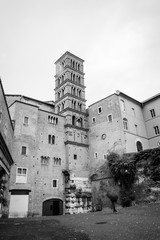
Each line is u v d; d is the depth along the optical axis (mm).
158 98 56344
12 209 36875
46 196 43625
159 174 36312
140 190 38094
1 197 31531
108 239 12977
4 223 22672
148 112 58250
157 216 20188
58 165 48719
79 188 48312
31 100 58469
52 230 16938
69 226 18984
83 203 47281
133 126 53469
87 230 16250
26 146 43094
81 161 52281
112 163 44750
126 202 38844
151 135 55719
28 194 39500
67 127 53406
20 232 16219
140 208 28969
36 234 15250
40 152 46594
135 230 14812
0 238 14023
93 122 57281
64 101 58562
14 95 55844
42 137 48469
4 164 30547
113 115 51719
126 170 40594
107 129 52125
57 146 50500
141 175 38875
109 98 54531
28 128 44969
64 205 45875
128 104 55844
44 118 50875
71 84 60344
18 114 44594
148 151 39281
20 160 41031
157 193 35625
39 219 27422
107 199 44406
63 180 48250
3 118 27422
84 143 55281
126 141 48719
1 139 25203
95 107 58312
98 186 48594
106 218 22594
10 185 38156
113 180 44000
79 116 58000
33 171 42250
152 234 13258
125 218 21031
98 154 52250
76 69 64625
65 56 65500
